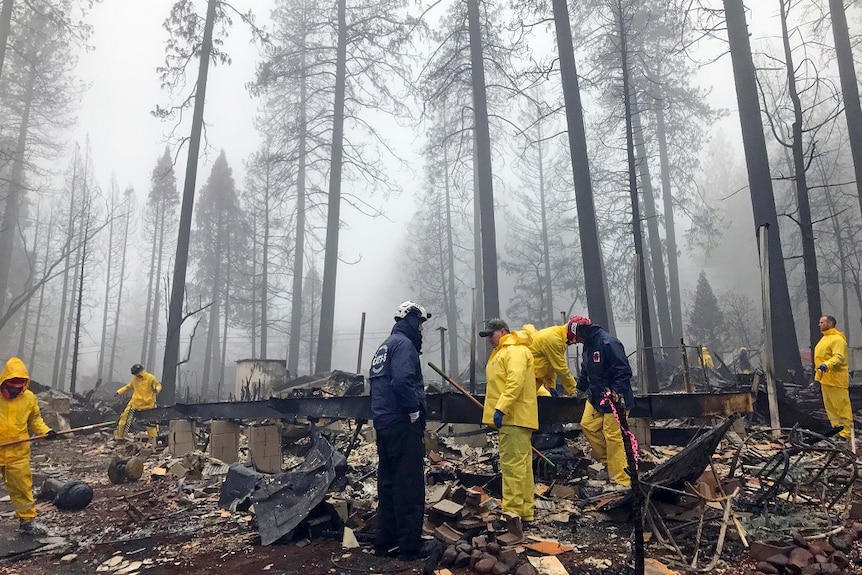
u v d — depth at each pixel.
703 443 4.37
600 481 5.97
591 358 5.66
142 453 9.94
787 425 7.73
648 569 3.70
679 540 4.32
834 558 3.68
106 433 13.08
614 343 5.56
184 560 4.39
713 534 4.39
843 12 19.41
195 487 7.01
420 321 4.62
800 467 6.21
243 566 4.16
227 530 5.12
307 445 9.33
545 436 6.64
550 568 3.82
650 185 28.95
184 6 20.86
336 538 4.70
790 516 4.72
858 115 18.72
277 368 20.25
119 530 5.35
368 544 4.55
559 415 6.21
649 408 6.44
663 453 7.19
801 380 12.77
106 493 7.12
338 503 5.00
